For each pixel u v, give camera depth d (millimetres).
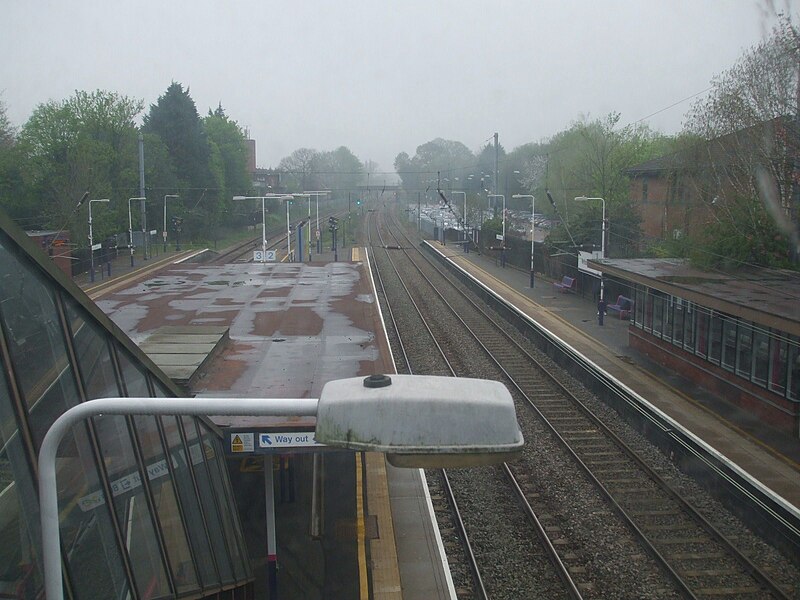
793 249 22016
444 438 3104
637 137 49062
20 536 4652
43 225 47875
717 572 10938
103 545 5535
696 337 20781
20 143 48969
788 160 21531
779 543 11477
